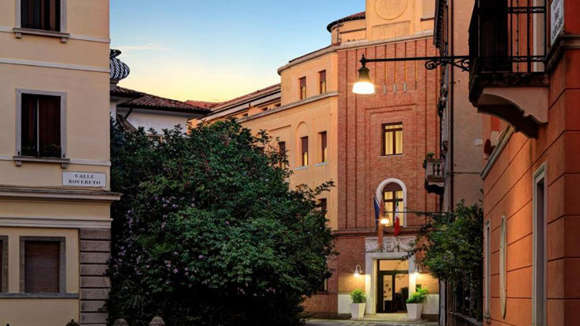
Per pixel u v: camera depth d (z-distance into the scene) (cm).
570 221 1040
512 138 1522
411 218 5531
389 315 5481
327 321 5228
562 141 1055
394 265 5562
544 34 1188
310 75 6072
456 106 3372
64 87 2631
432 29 5550
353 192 5744
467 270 2622
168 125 4459
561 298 1052
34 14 2634
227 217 2672
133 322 2598
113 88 3772
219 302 2728
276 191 3011
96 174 2639
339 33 5909
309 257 2831
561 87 1067
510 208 1556
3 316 2498
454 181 3366
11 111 2564
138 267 2617
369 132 5734
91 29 2678
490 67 1200
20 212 2547
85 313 2591
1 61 2566
